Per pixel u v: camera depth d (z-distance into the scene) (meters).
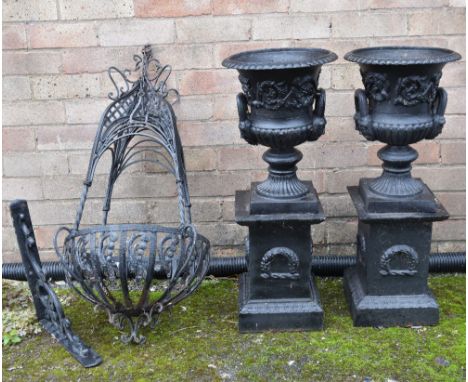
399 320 2.64
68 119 2.94
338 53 2.84
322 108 2.37
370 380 2.35
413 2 2.78
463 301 2.84
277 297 2.63
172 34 2.82
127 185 3.03
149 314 2.50
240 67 2.21
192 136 2.96
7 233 3.12
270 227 2.50
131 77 2.88
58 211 3.08
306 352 2.51
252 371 2.42
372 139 2.41
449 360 2.44
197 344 2.58
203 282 3.07
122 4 2.78
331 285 3.02
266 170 3.01
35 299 2.71
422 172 3.01
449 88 2.88
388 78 2.27
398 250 2.54
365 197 2.54
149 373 2.42
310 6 2.78
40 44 2.82
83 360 2.49
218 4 2.78
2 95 2.89
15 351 2.60
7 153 2.98
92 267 2.39
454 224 3.09
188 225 2.40
